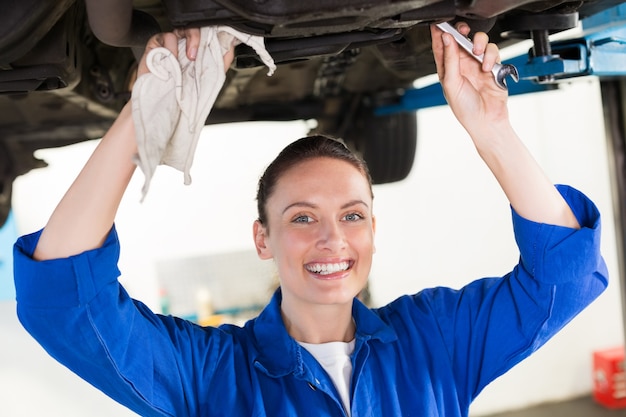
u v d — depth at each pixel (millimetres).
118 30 1067
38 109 2178
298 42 1156
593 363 5469
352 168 1343
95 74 1794
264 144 5738
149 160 1031
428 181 5902
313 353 1358
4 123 2346
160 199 5539
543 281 1303
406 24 1082
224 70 1098
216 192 5645
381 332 1373
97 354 1146
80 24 1463
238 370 1326
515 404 5445
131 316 1192
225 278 5594
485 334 1401
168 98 1052
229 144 5688
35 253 1127
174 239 5543
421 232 5871
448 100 1253
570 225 1311
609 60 1631
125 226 5477
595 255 1296
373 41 1163
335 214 1298
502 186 1308
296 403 1296
